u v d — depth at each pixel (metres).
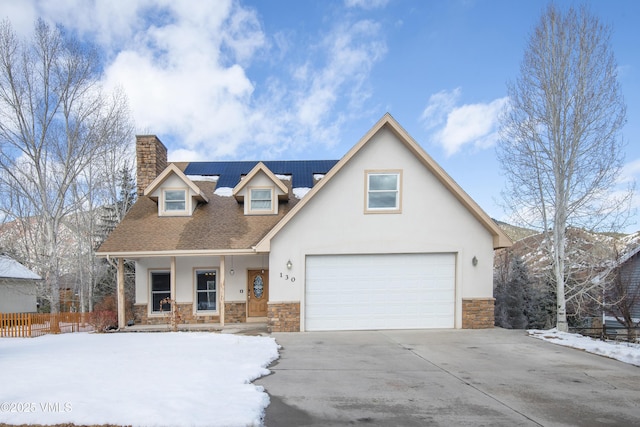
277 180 14.14
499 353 8.45
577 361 7.75
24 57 18.41
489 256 11.80
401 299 11.73
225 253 12.35
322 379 6.44
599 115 11.91
